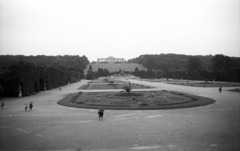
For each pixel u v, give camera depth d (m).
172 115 39.84
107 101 55.94
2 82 69.44
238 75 139.88
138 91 81.25
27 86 73.56
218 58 193.38
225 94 72.88
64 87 113.31
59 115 40.34
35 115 40.44
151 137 26.95
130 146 23.94
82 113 42.09
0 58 109.56
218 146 23.67
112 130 30.16
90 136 27.52
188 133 28.48
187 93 75.94
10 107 49.69
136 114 40.97
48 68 98.75
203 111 43.41
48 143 25.06
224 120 35.56
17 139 26.55
